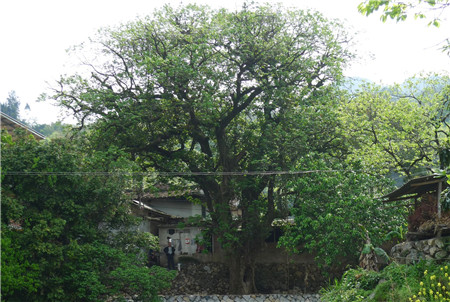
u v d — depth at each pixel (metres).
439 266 15.62
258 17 27.77
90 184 22.64
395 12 11.34
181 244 35.28
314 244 24.80
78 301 21.41
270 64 28.03
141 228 33.81
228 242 28.14
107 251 22.03
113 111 26.83
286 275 31.92
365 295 16.58
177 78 26.20
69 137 27.72
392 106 30.92
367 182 25.12
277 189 29.92
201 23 27.81
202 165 30.55
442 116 29.67
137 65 26.48
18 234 20.36
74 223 22.47
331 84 28.94
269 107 28.06
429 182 17.95
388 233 24.28
